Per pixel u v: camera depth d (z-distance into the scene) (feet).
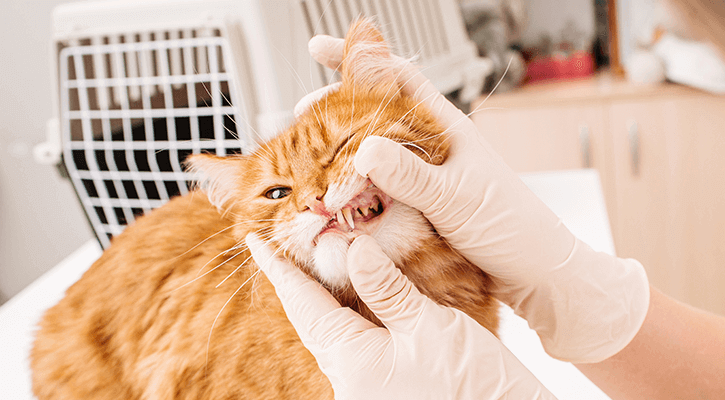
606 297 3.14
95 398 3.56
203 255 3.57
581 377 3.98
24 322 5.12
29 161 9.64
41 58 9.04
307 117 3.13
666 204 9.25
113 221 4.87
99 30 4.18
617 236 9.66
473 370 2.66
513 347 4.40
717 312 9.58
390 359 2.71
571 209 5.93
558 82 9.93
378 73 3.18
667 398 3.23
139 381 3.47
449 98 6.03
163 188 4.64
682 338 3.18
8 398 4.17
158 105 4.31
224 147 4.07
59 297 4.35
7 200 9.90
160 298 3.56
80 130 4.55
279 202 3.05
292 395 3.08
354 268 2.63
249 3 3.60
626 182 9.32
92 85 4.40
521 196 3.03
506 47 9.52
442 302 3.06
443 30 5.87
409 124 2.94
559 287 3.11
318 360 2.87
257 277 3.22
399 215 2.90
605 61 10.21
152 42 4.04
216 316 3.22
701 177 8.92
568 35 9.98
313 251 2.94
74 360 3.61
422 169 2.69
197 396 3.24
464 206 2.83
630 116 8.91
